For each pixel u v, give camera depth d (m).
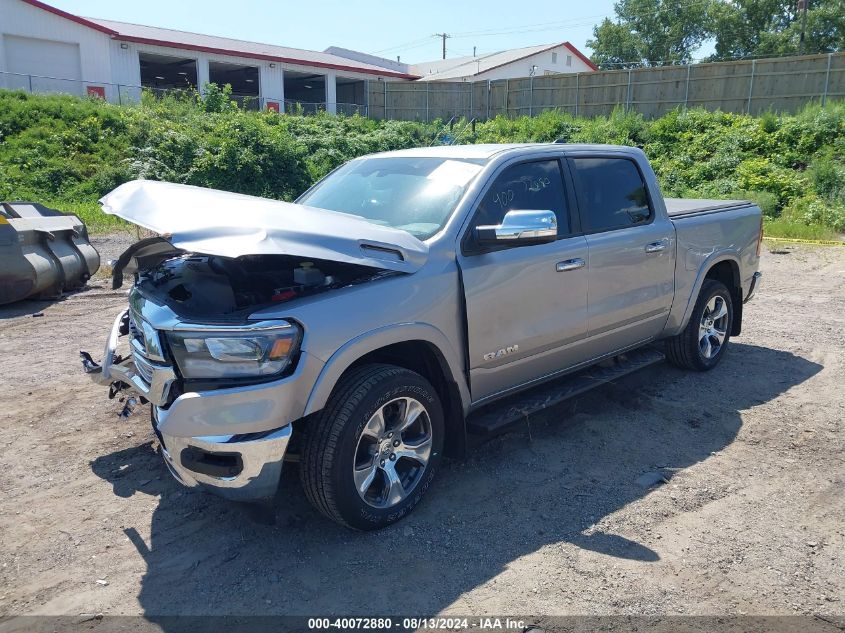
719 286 5.85
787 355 6.46
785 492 3.85
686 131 25.44
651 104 31.05
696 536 3.41
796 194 18.98
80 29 30.75
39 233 8.66
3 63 29.12
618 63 68.00
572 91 33.56
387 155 4.80
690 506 3.71
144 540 3.44
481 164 4.12
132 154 22.03
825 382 5.68
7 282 8.08
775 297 9.27
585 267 4.42
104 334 7.23
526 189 4.25
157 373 3.18
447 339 3.66
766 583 3.03
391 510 3.45
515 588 3.01
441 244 3.68
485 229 3.76
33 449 4.46
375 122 34.25
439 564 3.20
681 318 5.45
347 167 4.92
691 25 64.88
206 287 3.39
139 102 28.86
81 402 5.27
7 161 20.14
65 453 4.41
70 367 6.11
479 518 3.60
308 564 3.21
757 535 3.42
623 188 4.94
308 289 3.33
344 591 3.01
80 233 9.70
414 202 4.07
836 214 16.52
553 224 3.63
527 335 4.09
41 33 29.83
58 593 3.03
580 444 4.50
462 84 37.28
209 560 3.26
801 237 15.13
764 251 13.46
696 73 29.45
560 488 3.91
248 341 2.98
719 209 5.93
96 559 3.28
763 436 4.62
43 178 19.73
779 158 21.52
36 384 5.66
